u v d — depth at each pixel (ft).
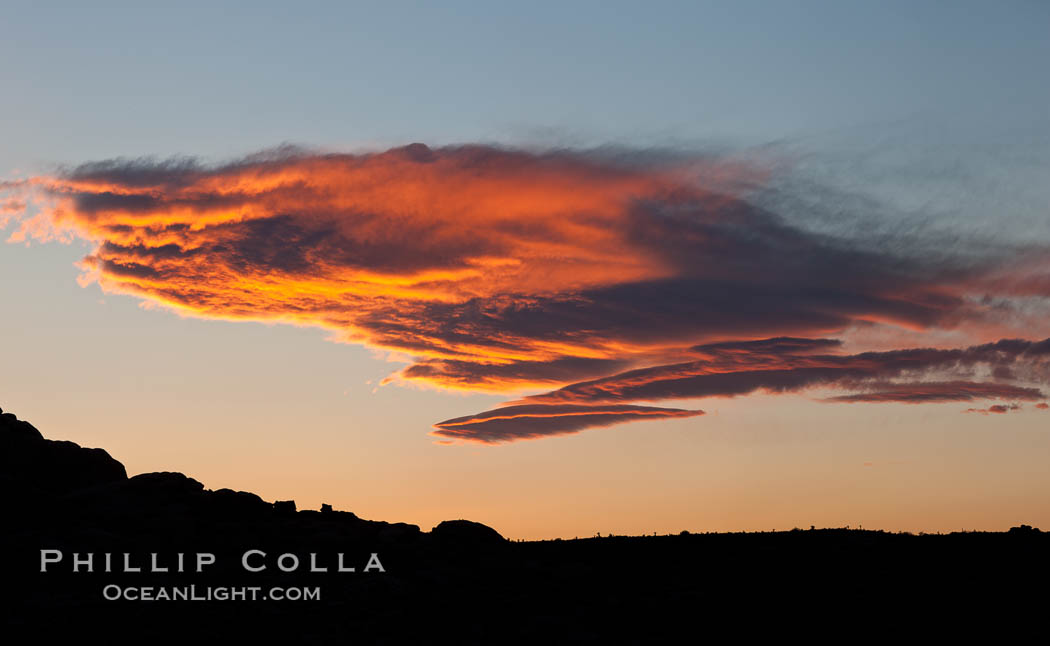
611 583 233.96
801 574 246.68
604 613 212.84
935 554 265.54
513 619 203.92
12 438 242.78
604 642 196.75
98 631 181.57
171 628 185.68
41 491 224.12
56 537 211.20
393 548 233.35
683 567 251.80
